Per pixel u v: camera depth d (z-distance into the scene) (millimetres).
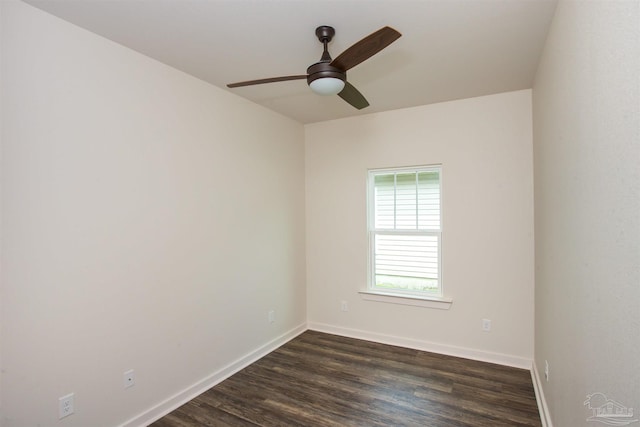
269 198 3525
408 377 2883
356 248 3836
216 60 2398
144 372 2283
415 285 3588
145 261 2297
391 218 3705
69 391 1887
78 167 1930
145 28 1970
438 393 2619
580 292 1355
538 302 2650
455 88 2965
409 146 3510
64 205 1866
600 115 1091
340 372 2992
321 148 4031
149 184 2324
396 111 3576
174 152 2506
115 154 2119
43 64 1777
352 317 3873
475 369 3014
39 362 1766
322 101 3297
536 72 2605
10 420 1670
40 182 1766
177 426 2256
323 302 4059
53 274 1818
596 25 1124
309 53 2303
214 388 2744
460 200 3281
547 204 2170
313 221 4102
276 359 3285
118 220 2133
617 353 953
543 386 2338
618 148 937
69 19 1862
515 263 3066
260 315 3377
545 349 2271
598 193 1118
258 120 3375
